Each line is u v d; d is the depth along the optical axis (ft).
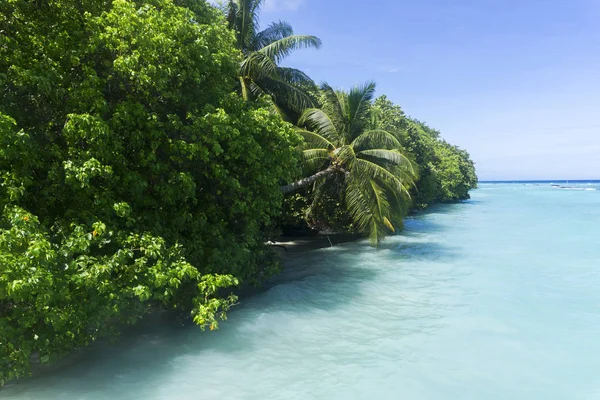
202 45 27.37
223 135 27.45
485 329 29.09
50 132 23.97
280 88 61.77
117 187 25.61
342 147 56.65
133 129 26.35
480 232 86.38
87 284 19.42
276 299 36.01
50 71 22.18
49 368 22.07
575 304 34.91
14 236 17.52
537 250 63.52
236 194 31.96
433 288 40.19
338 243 70.74
